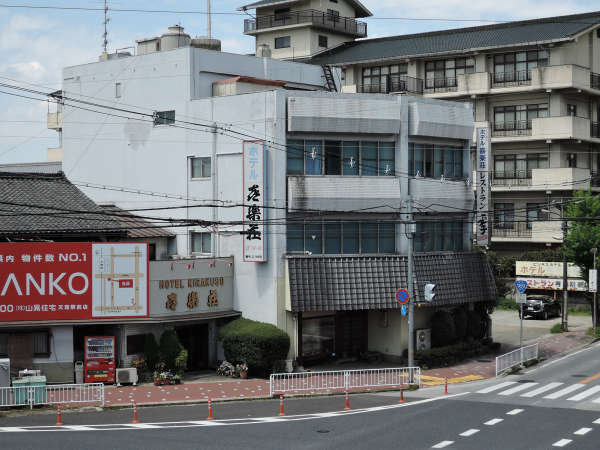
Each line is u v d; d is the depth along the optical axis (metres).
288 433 20.20
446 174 36.09
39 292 28.22
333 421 22.00
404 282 32.78
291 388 28.00
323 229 32.75
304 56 62.41
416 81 55.91
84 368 28.72
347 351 34.31
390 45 59.38
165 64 37.12
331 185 32.25
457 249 36.88
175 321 30.47
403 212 32.78
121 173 39.06
